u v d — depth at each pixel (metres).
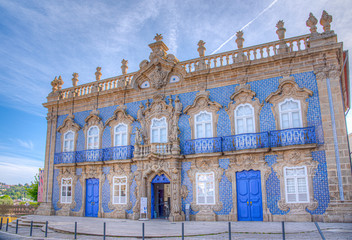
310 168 14.94
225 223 14.98
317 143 15.01
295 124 15.84
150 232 12.20
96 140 21.44
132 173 19.41
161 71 19.73
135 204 18.67
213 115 17.88
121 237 11.69
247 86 17.17
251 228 12.60
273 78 16.70
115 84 21.70
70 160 21.73
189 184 17.66
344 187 14.18
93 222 16.52
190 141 17.91
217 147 17.03
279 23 17.05
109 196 19.98
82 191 21.03
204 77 18.50
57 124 23.44
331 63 15.41
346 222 13.66
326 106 15.18
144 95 20.28
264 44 17.14
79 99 22.52
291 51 16.16
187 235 11.33
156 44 20.38
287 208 15.16
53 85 24.27
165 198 20.02
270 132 16.00
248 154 16.34
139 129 19.84
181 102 19.02
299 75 16.08
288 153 15.45
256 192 16.03
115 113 20.92
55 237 12.26
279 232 11.22
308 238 9.78
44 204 22.33
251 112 16.97
